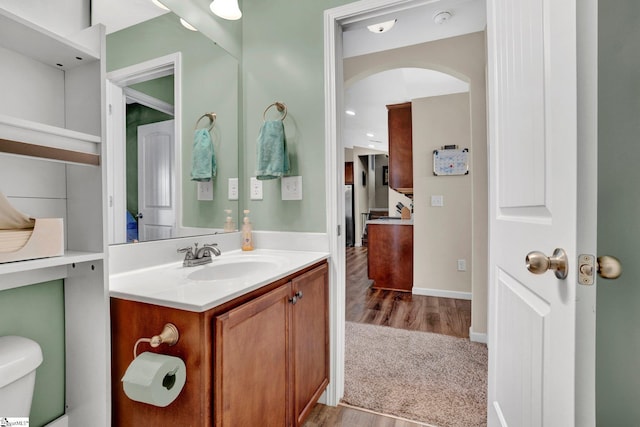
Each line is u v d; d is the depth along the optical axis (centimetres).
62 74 99
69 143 83
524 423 85
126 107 121
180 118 144
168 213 139
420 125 350
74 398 98
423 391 168
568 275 60
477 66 227
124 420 93
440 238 347
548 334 69
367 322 272
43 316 95
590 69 56
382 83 346
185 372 81
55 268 96
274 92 172
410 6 147
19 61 90
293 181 167
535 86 76
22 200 90
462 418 147
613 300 84
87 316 95
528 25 80
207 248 140
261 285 101
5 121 68
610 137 84
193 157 152
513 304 94
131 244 119
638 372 83
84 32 95
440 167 342
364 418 147
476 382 177
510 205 96
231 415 87
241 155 178
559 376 63
